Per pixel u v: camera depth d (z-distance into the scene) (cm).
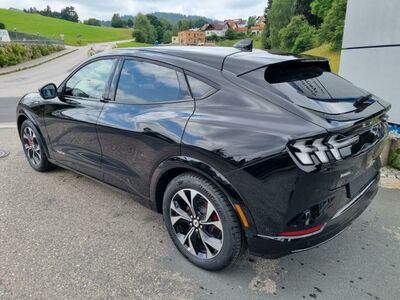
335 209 209
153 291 226
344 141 196
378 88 532
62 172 428
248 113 210
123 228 301
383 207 343
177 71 255
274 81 221
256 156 195
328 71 277
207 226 238
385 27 507
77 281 233
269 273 247
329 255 269
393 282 238
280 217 197
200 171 221
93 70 327
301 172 184
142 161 265
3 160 470
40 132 395
